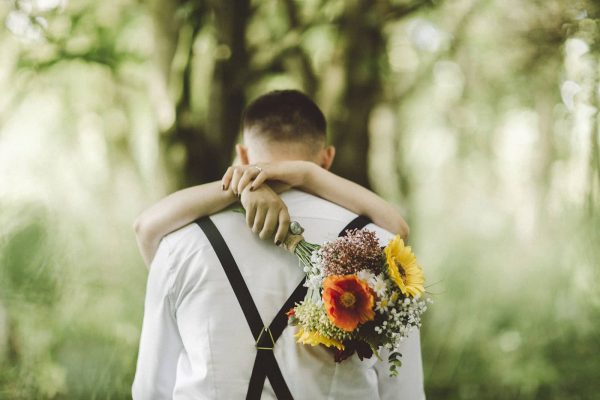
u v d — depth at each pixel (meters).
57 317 3.57
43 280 3.60
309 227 1.34
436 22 4.28
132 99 4.04
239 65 3.16
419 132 5.54
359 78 3.19
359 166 3.18
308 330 1.20
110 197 4.07
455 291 4.93
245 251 1.29
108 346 3.57
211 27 3.20
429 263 5.31
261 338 1.25
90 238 3.89
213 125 3.14
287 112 1.47
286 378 1.24
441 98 5.10
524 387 4.12
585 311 4.29
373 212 1.38
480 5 3.95
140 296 3.81
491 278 4.86
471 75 4.59
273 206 1.28
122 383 3.49
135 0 3.51
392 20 3.35
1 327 3.48
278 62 3.21
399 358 1.34
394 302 1.23
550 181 4.20
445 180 5.69
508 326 4.60
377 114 3.96
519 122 4.79
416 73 4.79
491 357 4.44
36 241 3.66
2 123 3.81
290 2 3.22
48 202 3.87
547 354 4.27
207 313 1.26
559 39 3.37
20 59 3.55
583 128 3.44
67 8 3.46
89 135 4.12
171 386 1.39
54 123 3.96
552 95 3.90
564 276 4.28
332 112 3.19
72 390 3.43
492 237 5.17
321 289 1.24
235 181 1.31
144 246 1.38
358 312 1.18
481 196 5.44
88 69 3.77
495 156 5.13
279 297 1.27
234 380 1.24
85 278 3.71
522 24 3.58
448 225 5.57
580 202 3.68
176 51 3.19
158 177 3.17
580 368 4.14
